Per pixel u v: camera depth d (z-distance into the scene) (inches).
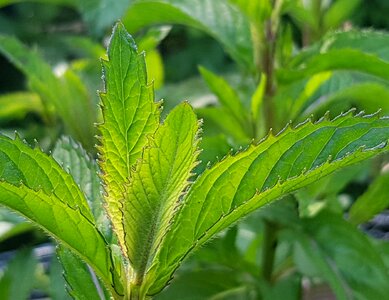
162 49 61.2
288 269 23.1
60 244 16.3
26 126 32.5
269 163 14.7
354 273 20.7
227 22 22.5
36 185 15.2
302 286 24.6
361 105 23.9
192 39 60.6
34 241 23.9
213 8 22.6
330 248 21.0
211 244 22.4
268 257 22.7
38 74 23.4
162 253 15.2
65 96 23.3
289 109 22.5
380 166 24.8
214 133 23.6
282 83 21.7
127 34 15.1
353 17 57.9
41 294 24.7
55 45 52.3
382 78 20.8
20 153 15.1
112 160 15.4
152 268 15.3
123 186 15.4
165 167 14.8
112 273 15.4
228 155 14.7
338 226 21.2
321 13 26.9
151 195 14.9
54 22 62.6
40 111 25.9
